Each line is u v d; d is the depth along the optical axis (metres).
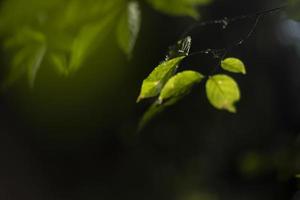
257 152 2.21
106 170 4.56
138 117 4.55
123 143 4.63
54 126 4.00
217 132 4.94
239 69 0.91
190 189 4.86
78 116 4.13
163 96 0.91
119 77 4.08
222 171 4.93
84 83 3.87
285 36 5.11
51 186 4.01
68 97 3.87
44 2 1.23
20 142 3.71
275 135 5.08
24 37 1.24
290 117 5.21
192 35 4.50
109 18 1.17
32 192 3.69
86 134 4.33
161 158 4.78
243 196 4.71
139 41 4.26
